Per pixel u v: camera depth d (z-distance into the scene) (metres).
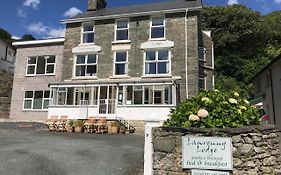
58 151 9.84
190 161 6.16
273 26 46.12
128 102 21.91
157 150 6.48
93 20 25.45
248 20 40.72
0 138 12.81
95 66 24.69
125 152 9.91
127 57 23.94
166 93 21.48
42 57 27.02
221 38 39.44
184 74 22.19
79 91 23.45
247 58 39.19
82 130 18.56
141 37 24.00
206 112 6.45
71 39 25.75
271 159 6.04
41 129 19.08
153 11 23.77
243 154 6.00
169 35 23.30
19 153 9.26
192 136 6.24
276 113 22.22
